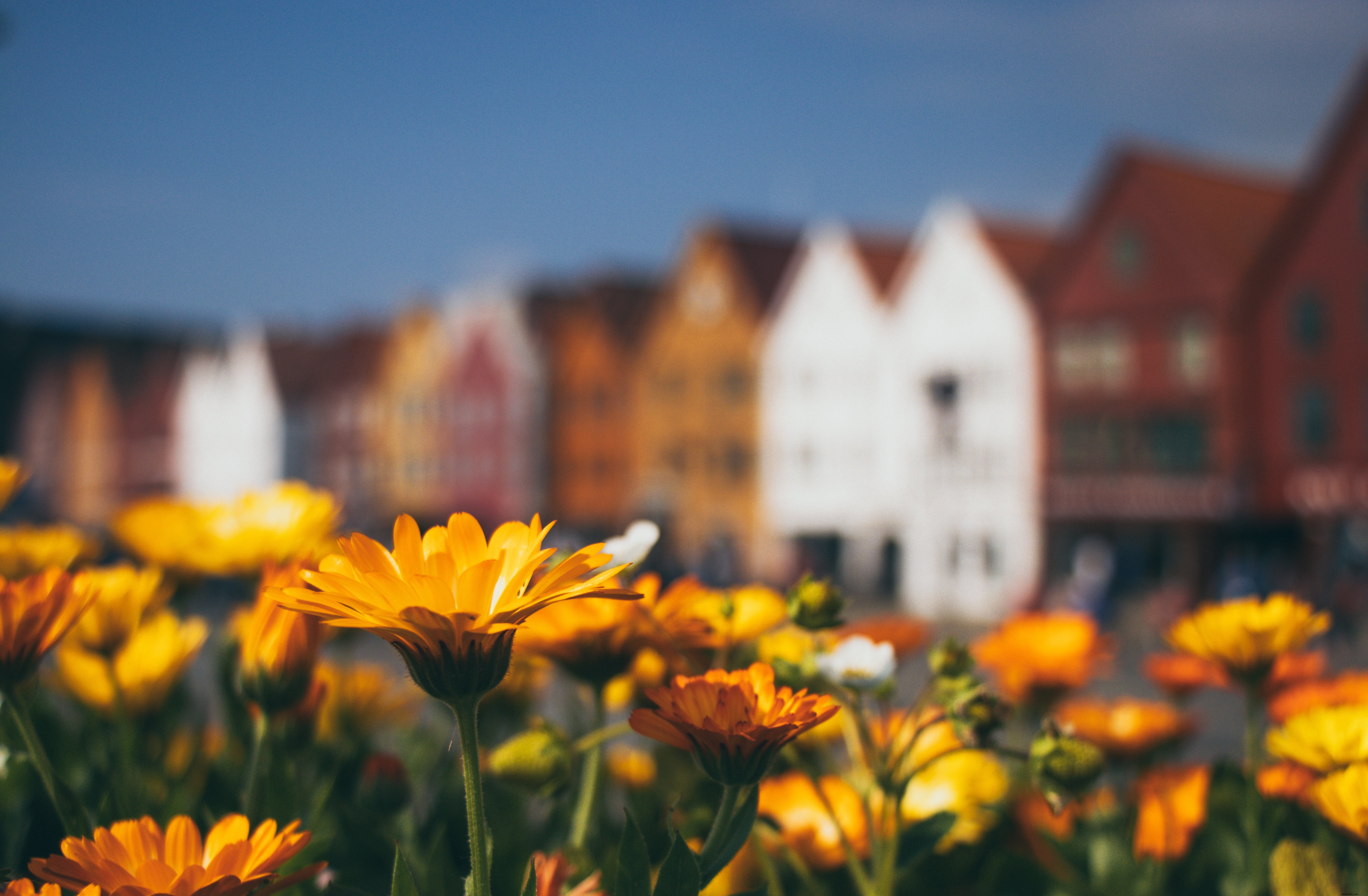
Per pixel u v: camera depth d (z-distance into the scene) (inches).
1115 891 58.8
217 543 59.1
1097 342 1239.5
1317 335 1124.5
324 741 71.2
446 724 74.0
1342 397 1107.9
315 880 46.3
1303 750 51.7
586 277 1833.2
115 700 58.4
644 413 1667.1
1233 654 60.5
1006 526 1294.3
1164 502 1178.6
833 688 54.4
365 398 2146.9
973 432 1323.8
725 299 1569.9
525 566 33.3
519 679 73.8
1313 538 1111.0
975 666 55.0
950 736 63.2
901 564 1398.9
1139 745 78.6
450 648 33.0
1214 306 1157.1
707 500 1577.3
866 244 1469.0
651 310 1775.3
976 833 62.7
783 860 60.9
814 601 53.8
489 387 1875.0
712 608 54.2
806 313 1480.1
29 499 3021.7
